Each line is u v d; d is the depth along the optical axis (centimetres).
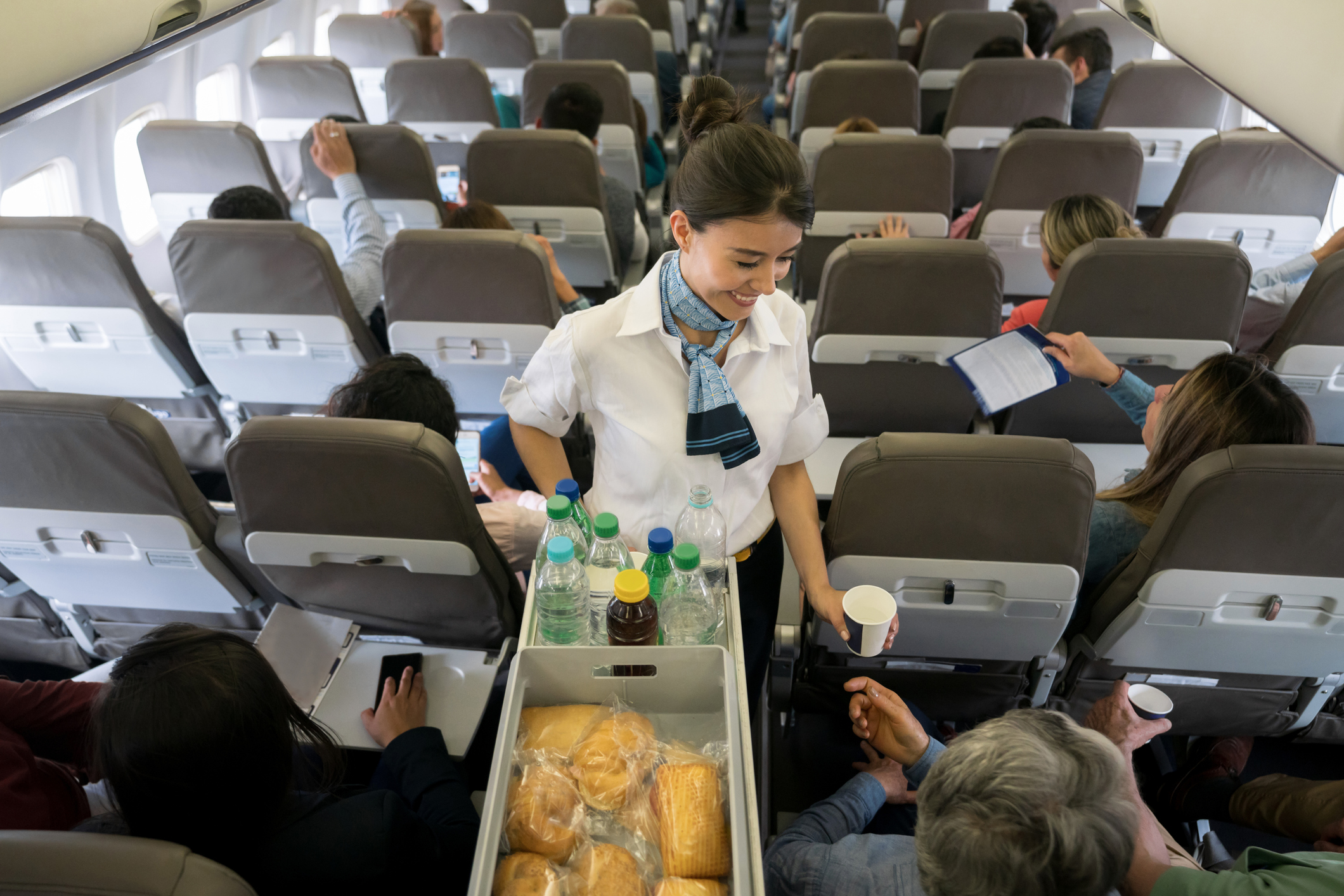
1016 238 331
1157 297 224
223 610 199
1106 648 172
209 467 310
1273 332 291
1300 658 166
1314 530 142
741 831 95
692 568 113
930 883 92
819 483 234
